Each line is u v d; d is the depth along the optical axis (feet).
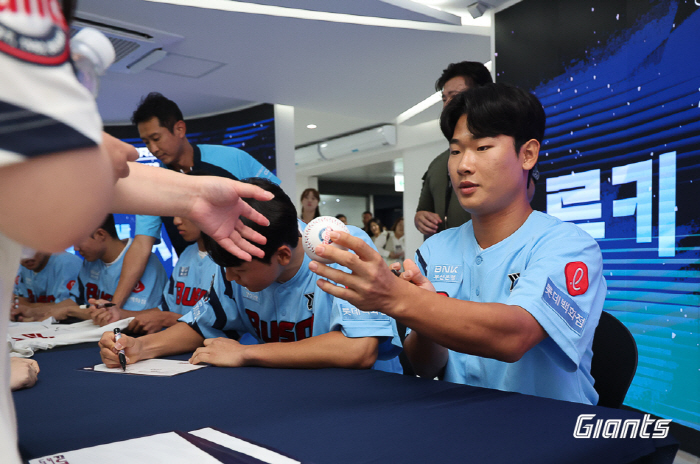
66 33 1.03
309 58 13.21
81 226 1.04
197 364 3.79
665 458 1.92
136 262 7.81
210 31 11.49
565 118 9.69
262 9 10.53
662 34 7.96
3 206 0.95
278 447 1.95
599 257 3.46
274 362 3.58
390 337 3.63
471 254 3.98
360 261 2.45
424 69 14.16
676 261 7.75
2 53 0.88
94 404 2.72
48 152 0.92
